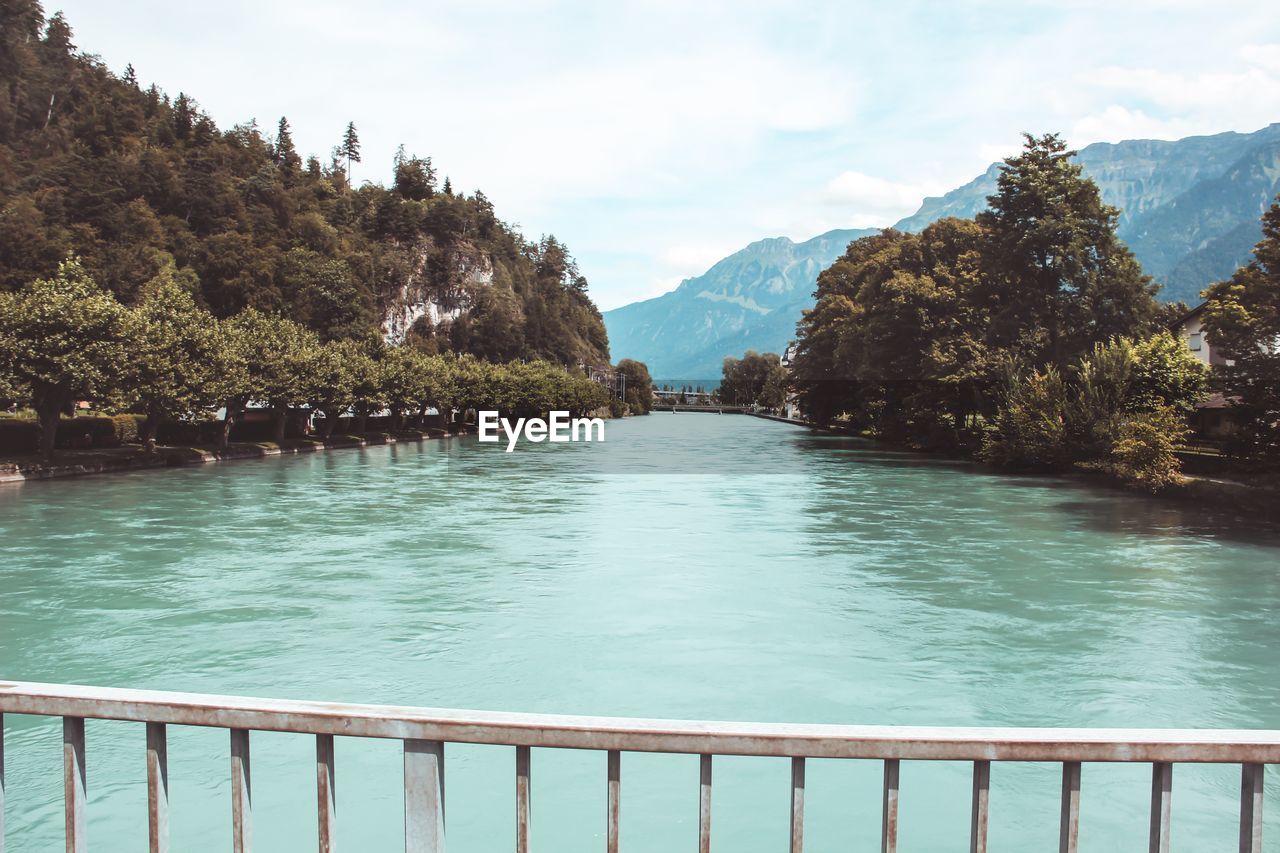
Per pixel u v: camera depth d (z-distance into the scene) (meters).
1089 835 8.00
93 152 154.00
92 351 37.41
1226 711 10.95
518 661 12.85
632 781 9.15
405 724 2.86
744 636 14.27
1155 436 35.91
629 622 15.09
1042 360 51.78
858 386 82.75
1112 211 51.66
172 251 122.12
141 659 12.80
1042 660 13.05
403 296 173.25
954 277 62.31
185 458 48.00
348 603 16.36
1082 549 22.73
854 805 8.69
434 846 2.91
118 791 8.61
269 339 61.34
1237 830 8.10
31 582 18.02
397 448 70.62
